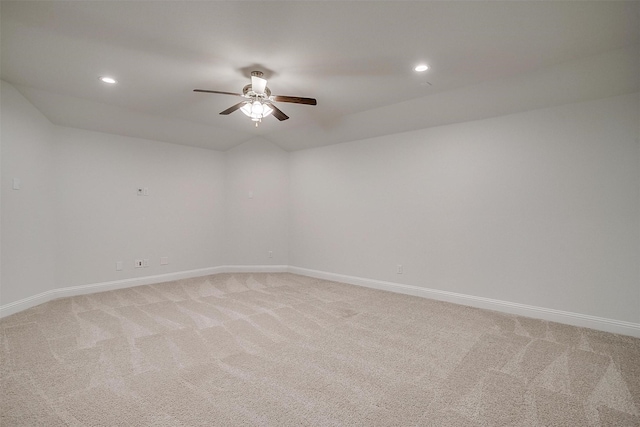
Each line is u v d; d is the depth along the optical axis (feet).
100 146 14.24
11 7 6.57
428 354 8.21
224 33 7.54
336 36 7.63
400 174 14.39
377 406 6.04
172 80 10.21
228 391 6.48
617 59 8.40
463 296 12.59
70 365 7.48
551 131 10.73
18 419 5.54
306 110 13.20
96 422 5.49
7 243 10.82
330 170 17.04
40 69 9.51
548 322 10.56
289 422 5.56
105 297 13.26
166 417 5.65
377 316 11.14
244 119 14.64
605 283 9.85
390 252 14.70
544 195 10.87
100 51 8.42
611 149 9.74
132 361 7.70
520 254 11.34
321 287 15.29
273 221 18.81
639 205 9.34
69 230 13.37
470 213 12.44
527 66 9.05
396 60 8.77
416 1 6.29
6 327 9.81
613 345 8.73
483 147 12.15
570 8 6.48
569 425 5.51
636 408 5.98
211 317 10.90
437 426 5.49
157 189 16.05
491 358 7.98
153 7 6.57
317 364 7.66
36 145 11.99
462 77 9.84
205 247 17.87
